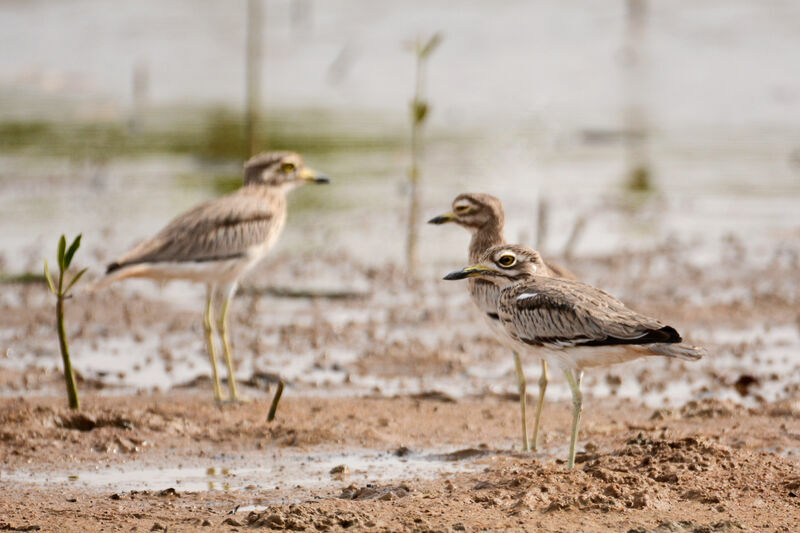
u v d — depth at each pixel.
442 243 18.95
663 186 22.66
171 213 20.11
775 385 11.98
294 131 26.44
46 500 8.39
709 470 8.45
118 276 11.50
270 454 9.77
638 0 35.19
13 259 17.23
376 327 14.45
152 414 10.57
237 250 12.02
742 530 7.25
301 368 12.83
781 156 25.03
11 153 24.81
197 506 8.23
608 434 10.20
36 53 33.75
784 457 9.02
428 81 30.92
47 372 12.37
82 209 20.39
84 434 10.05
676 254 17.94
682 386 12.05
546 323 8.81
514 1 37.47
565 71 31.45
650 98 29.91
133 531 7.55
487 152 25.33
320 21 35.75
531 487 8.11
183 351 13.45
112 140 26.08
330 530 7.41
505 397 11.68
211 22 36.72
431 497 8.10
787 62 32.09
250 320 14.68
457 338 13.98
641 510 7.67
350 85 30.69
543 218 18.84
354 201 21.34
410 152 24.97
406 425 10.63
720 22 35.09
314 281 16.58
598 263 17.44
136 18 37.09
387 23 35.44
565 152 25.53
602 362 8.66
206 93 30.50
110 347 13.52
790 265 17.27
